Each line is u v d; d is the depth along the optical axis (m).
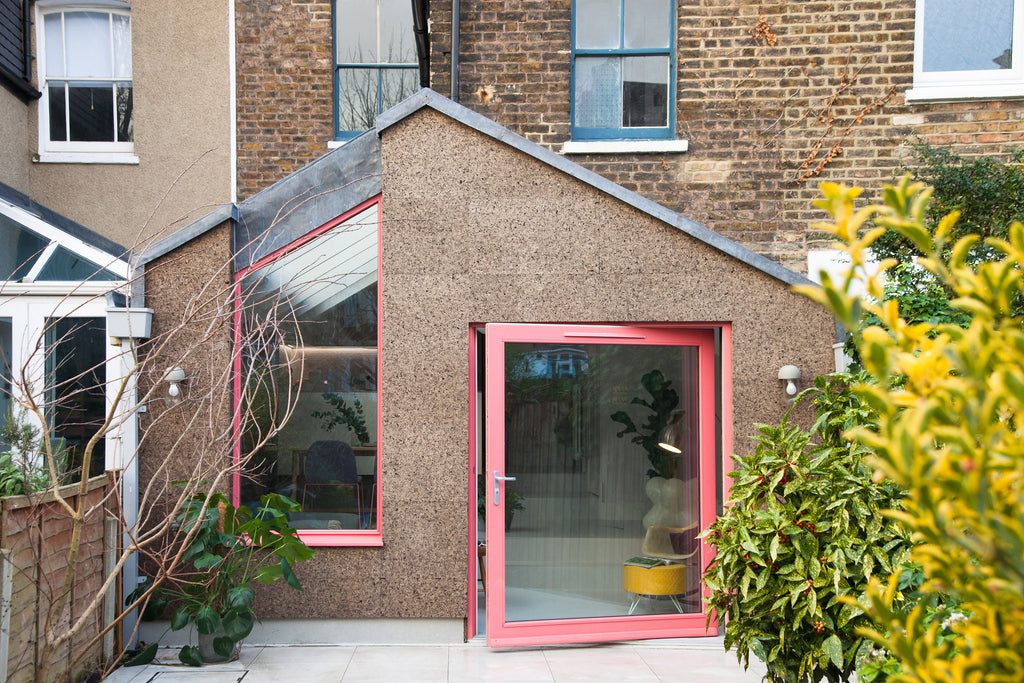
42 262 5.87
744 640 3.90
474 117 5.51
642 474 5.73
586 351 5.69
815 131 7.37
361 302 5.64
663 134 7.73
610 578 5.67
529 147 5.51
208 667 4.88
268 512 4.84
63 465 4.96
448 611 5.41
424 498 5.43
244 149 8.06
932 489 1.27
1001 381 1.17
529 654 5.27
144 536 4.47
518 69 7.54
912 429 1.12
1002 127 7.26
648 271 5.54
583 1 7.79
